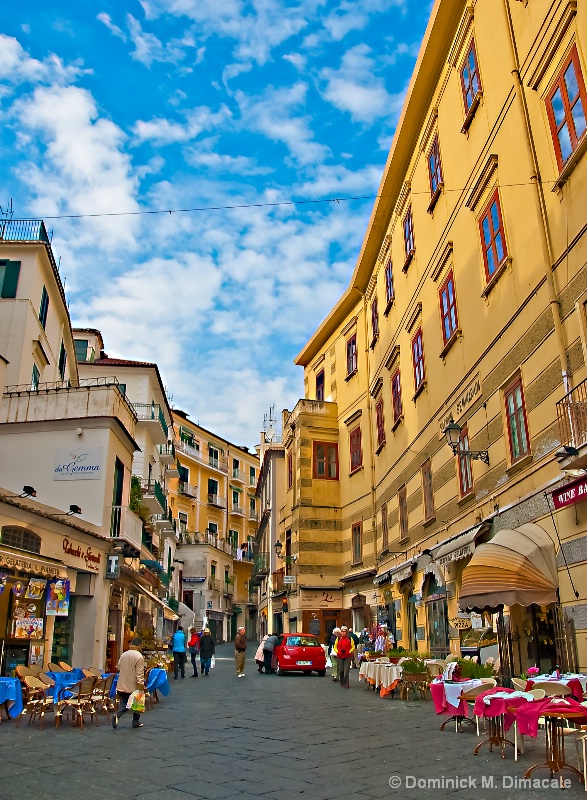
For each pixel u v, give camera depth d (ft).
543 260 39.70
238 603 204.33
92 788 21.07
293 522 106.83
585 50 36.22
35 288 74.69
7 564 39.45
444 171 60.64
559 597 36.14
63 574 46.70
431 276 64.28
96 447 62.69
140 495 86.17
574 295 36.50
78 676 41.32
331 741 29.60
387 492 83.51
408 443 72.95
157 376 121.49
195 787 21.13
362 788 20.90
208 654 77.51
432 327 63.87
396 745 28.48
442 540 59.67
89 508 61.11
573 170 36.83
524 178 43.21
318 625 98.27
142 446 108.47
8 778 22.57
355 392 101.60
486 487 48.65
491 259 48.93
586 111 35.94
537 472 40.14
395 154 74.38
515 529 40.55
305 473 104.88
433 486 62.80
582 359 35.40
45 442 63.36
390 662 52.70
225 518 206.69
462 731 32.19
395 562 78.07
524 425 42.63
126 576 65.57
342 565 101.76
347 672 58.54
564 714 21.99
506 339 45.57
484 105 50.78
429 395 64.69
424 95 66.23
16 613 43.55
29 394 65.51
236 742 29.60
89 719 37.88
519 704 25.43
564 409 35.24
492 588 36.29
